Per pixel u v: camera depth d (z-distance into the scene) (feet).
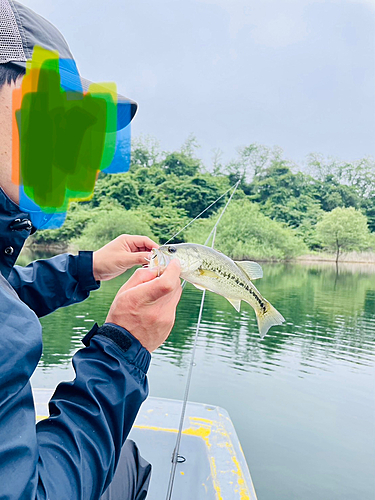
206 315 37.55
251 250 128.16
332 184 162.50
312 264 127.13
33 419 2.41
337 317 39.88
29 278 5.49
